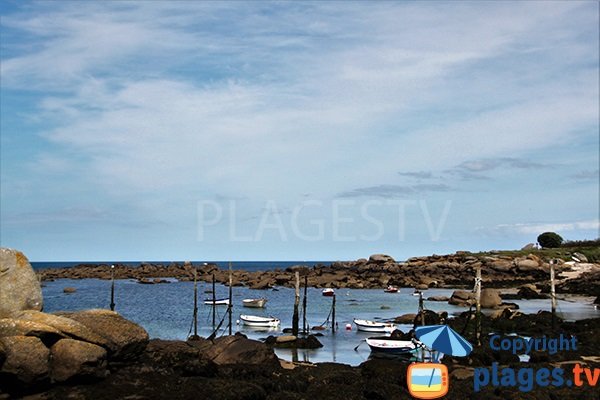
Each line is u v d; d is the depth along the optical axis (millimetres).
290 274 134250
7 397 23875
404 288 114938
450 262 125875
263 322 63219
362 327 58531
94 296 102938
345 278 125312
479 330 44469
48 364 24438
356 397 28219
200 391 26203
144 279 141625
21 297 27516
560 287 96500
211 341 35781
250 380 29438
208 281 141750
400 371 32000
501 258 119688
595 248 126125
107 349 26203
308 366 35031
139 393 25141
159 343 30031
